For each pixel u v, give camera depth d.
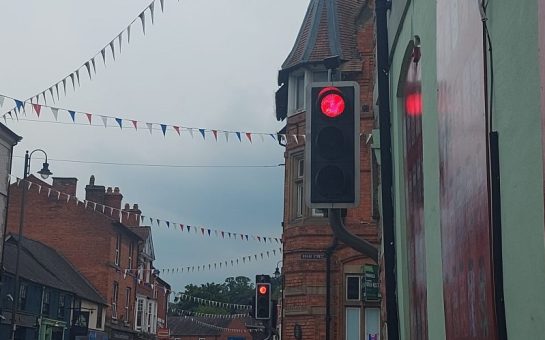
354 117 5.86
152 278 49.69
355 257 17.83
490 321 3.75
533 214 3.15
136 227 47.56
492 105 3.73
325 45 19.25
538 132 3.09
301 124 19.36
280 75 20.02
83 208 40.59
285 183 19.72
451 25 4.66
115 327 40.88
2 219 28.03
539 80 3.07
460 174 4.43
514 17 3.39
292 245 18.72
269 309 15.79
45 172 25.03
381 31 6.65
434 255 5.41
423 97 5.89
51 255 38.34
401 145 7.31
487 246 3.79
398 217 7.30
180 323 72.75
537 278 3.10
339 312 17.72
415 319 6.54
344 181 5.79
